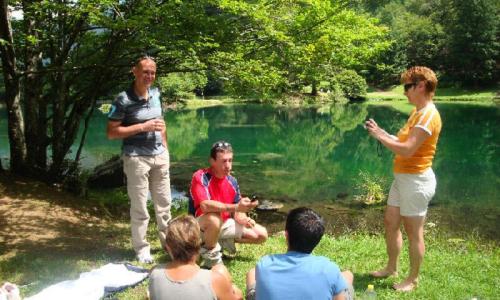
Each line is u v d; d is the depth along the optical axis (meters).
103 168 10.33
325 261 2.73
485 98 48.16
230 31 6.95
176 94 39.88
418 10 63.69
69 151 9.42
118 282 4.25
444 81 54.34
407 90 3.99
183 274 2.68
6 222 6.02
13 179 7.70
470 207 9.80
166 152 5.06
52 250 5.25
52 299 3.90
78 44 8.49
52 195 7.40
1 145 17.02
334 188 11.66
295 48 7.03
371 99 47.81
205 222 4.48
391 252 4.50
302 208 2.86
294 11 7.32
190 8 6.36
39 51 8.13
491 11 51.31
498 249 6.52
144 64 4.65
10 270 4.64
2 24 6.99
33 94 8.30
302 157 17.05
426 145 3.96
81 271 4.64
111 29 6.67
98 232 6.13
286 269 2.69
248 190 11.38
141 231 4.94
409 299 4.08
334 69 7.95
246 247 5.43
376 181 12.34
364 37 7.40
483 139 21.95
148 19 6.22
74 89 8.98
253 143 20.73
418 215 4.06
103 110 33.38
